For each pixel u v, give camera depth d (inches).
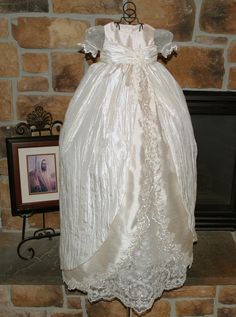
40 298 62.4
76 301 62.7
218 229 71.1
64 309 63.3
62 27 58.9
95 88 47.4
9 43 59.8
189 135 49.5
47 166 60.5
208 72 62.1
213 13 58.9
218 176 69.3
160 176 45.9
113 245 46.1
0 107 63.1
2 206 68.8
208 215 70.1
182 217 48.1
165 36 49.2
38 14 58.2
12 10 57.9
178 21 58.9
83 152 46.6
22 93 62.5
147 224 45.8
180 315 64.0
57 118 64.0
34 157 59.7
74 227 48.6
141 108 45.3
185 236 48.9
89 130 46.5
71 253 49.8
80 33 59.2
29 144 59.1
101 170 45.2
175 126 47.6
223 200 70.4
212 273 61.3
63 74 61.5
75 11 58.1
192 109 63.9
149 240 46.6
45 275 60.8
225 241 68.9
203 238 69.6
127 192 44.9
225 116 65.6
